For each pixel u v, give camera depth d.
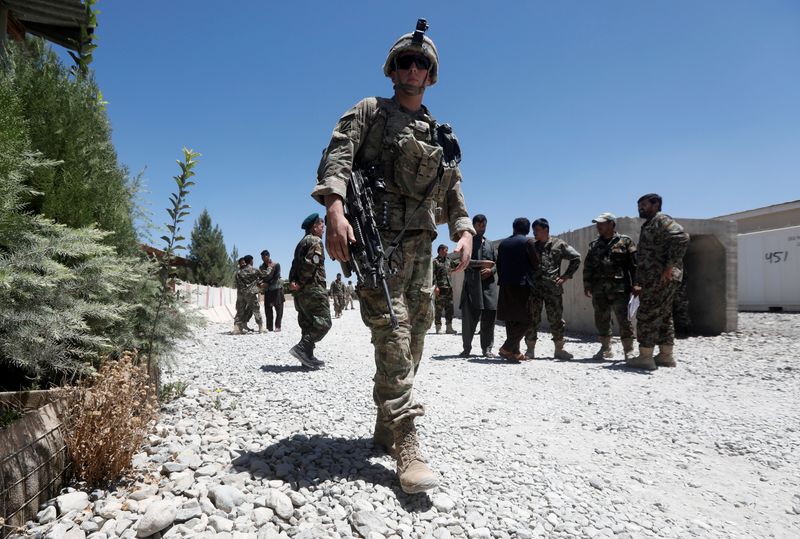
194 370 4.79
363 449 2.58
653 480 2.75
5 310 1.98
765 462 3.08
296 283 5.46
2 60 2.63
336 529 1.74
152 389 2.49
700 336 9.16
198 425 2.74
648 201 6.14
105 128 3.00
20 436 1.71
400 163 2.27
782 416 4.04
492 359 6.80
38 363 2.19
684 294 9.38
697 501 2.53
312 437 2.72
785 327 9.52
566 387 4.99
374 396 2.25
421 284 2.43
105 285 2.40
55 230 2.20
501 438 3.23
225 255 36.00
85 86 2.89
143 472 2.04
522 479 2.46
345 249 2.10
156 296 3.09
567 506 2.23
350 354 7.18
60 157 2.64
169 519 1.64
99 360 2.47
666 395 4.71
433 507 2.01
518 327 6.64
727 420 3.90
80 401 2.03
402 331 2.21
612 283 6.75
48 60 2.86
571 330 10.42
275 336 9.96
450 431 3.26
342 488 2.03
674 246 5.84
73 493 1.80
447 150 2.49
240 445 2.48
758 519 2.37
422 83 2.42
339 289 20.11
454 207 2.66
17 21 4.42
